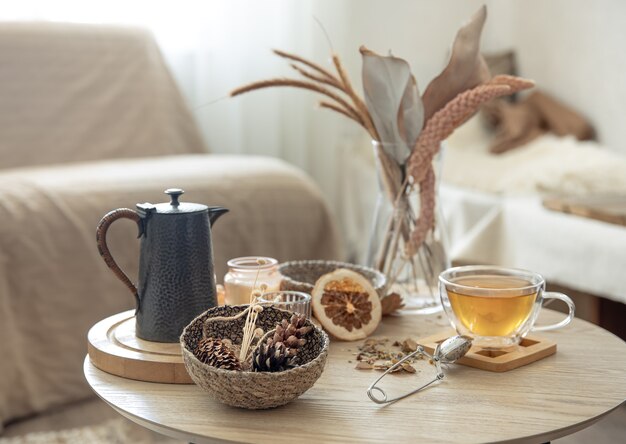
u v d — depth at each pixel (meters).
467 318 1.40
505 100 3.66
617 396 1.29
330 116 3.64
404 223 1.60
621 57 3.12
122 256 2.31
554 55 3.50
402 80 1.54
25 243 2.18
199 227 1.44
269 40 3.49
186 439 1.21
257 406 1.24
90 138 2.90
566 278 2.25
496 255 2.49
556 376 1.35
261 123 3.54
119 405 1.27
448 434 1.19
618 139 3.16
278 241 2.53
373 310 1.52
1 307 2.14
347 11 3.61
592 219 2.23
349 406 1.26
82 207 2.27
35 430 2.13
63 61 2.90
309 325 1.32
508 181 2.65
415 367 1.38
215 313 1.37
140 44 3.07
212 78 3.41
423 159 1.57
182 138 3.12
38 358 2.21
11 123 2.78
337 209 3.70
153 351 1.39
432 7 3.86
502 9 3.84
